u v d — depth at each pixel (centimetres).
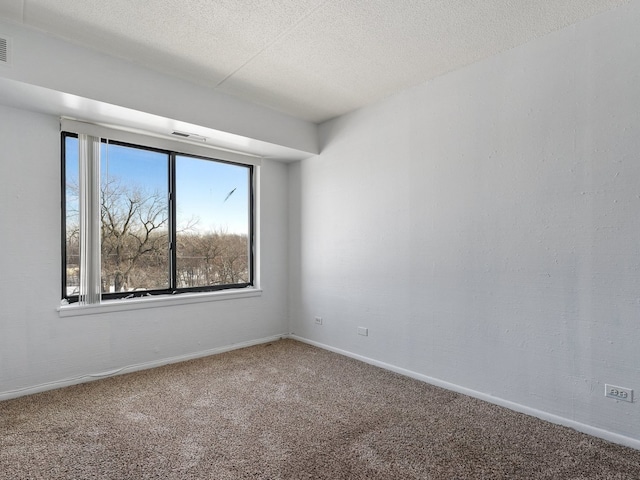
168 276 345
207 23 216
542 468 176
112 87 252
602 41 205
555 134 222
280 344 399
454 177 273
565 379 218
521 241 237
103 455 183
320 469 174
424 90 293
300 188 417
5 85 220
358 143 348
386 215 321
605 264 204
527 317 234
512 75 241
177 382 284
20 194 258
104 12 205
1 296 250
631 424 195
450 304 275
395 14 207
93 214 286
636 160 194
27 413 228
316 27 220
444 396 261
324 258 384
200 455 184
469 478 168
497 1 195
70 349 277
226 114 315
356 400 253
